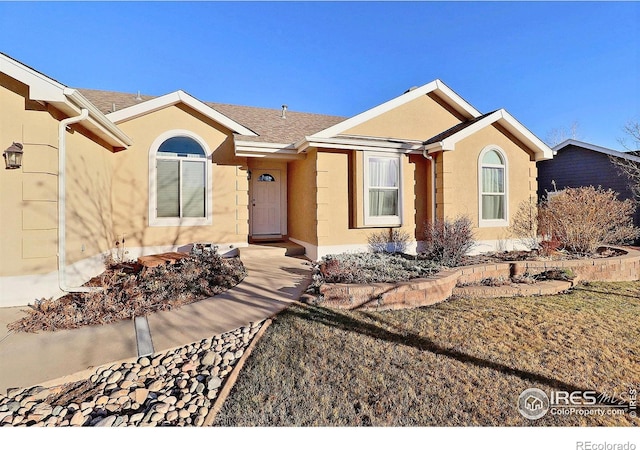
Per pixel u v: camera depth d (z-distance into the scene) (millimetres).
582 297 6387
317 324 4641
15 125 5504
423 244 10125
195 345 4059
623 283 7785
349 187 9422
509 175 10477
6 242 5453
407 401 3041
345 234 9359
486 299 6176
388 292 5523
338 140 8914
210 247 9195
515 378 3428
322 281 6258
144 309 5207
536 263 7723
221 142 9867
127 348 3932
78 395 3100
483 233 10078
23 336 4262
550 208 10219
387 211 9680
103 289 6102
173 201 9383
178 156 9414
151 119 9141
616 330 4680
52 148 5793
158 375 3441
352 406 2973
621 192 14852
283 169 11953
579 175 16578
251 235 11492
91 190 7387
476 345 4148
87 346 3971
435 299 5949
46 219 5691
